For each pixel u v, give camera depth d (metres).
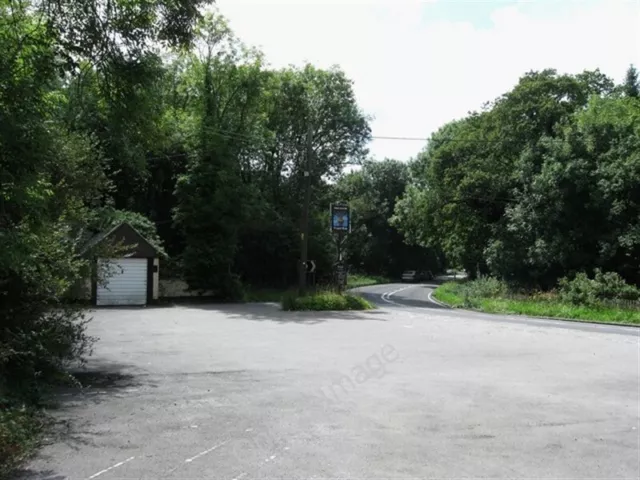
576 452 5.74
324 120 45.88
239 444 5.89
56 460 5.38
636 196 32.50
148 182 35.53
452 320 21.69
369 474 5.04
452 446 5.89
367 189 76.19
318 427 6.54
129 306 27.69
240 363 11.00
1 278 8.02
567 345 14.39
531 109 40.16
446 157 45.06
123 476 4.96
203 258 31.11
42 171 7.61
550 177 34.56
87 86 8.27
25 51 6.96
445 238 47.84
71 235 10.96
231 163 31.72
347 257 68.00
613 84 44.81
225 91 33.91
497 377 9.80
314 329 17.41
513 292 34.00
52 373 8.59
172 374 9.84
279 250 41.06
